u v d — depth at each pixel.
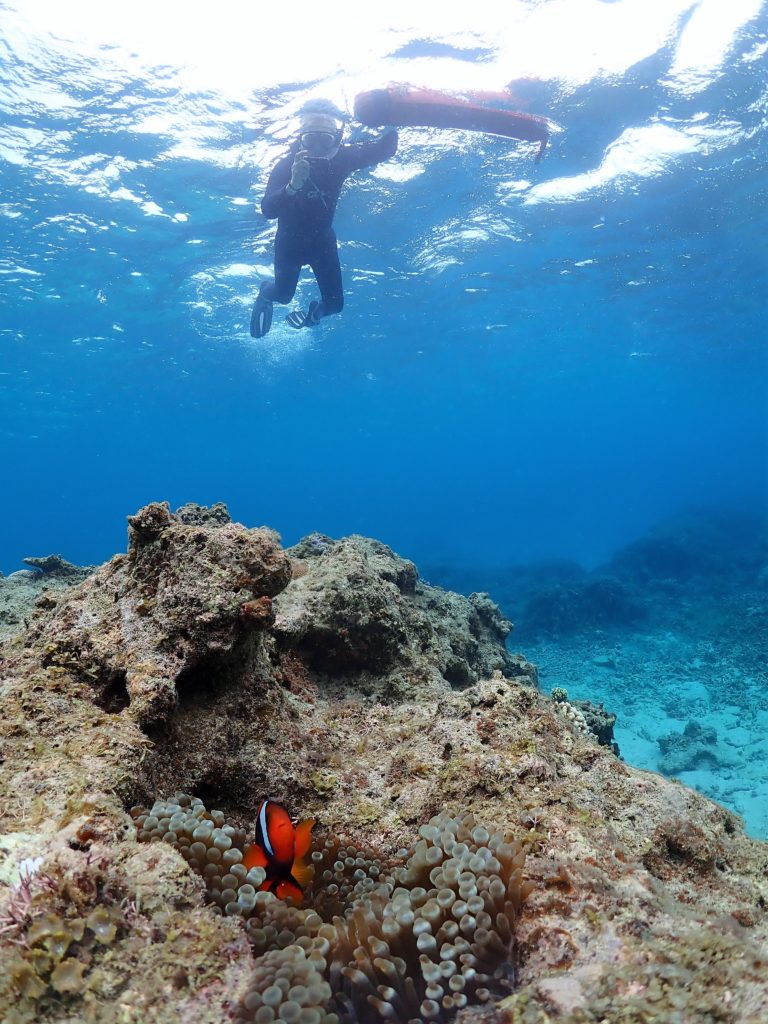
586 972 1.66
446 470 121.94
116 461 62.53
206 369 29.16
